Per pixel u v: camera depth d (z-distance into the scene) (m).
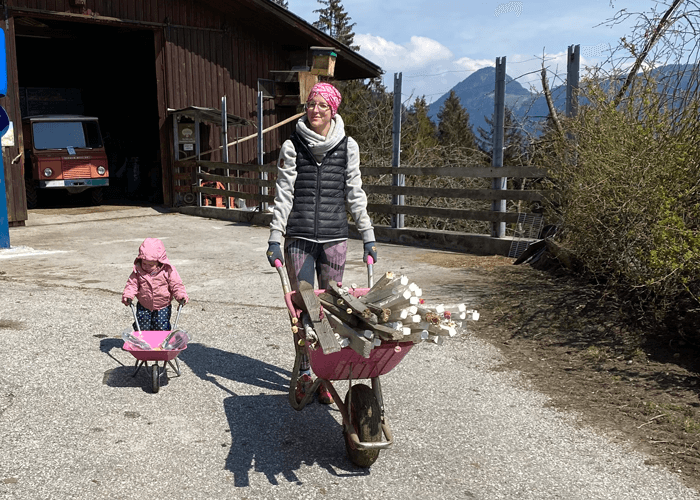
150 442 3.94
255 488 3.47
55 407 4.37
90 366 5.16
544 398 4.79
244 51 19.55
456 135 53.81
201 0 18.38
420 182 16.58
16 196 14.70
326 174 4.37
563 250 8.12
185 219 16.47
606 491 3.53
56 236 13.32
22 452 3.72
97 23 16.58
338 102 4.40
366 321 3.32
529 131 9.55
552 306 6.88
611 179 6.47
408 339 3.42
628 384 4.98
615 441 4.11
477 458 3.88
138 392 4.71
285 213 4.35
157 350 4.54
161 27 17.77
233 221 16.11
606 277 7.00
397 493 3.47
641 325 6.06
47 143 18.31
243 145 19.86
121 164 23.08
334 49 18.06
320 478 3.60
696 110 5.88
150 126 21.09
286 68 20.61
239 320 6.70
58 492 3.33
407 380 5.12
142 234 13.67
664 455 3.93
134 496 3.33
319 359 3.57
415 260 10.40
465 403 4.69
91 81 25.17
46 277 8.66
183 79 18.34
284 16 18.52
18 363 5.10
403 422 4.36
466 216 11.34
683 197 5.84
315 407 4.61
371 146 19.44
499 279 8.48
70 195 21.09
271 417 4.40
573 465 3.80
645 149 6.08
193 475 3.57
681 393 4.78
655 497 3.46
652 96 6.46
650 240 5.87
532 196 10.33
